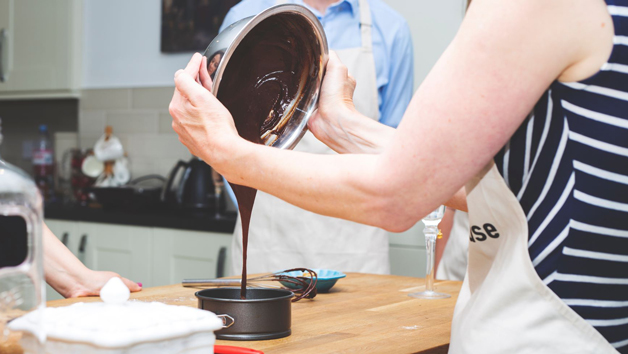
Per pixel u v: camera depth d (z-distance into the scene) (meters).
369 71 2.15
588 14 0.65
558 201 0.72
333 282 1.36
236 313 0.89
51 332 0.60
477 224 0.82
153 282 2.78
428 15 2.37
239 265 2.12
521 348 0.74
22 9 3.53
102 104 3.45
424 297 1.31
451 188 0.72
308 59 1.05
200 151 0.87
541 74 0.66
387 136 0.99
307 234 2.06
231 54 0.88
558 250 0.73
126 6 3.33
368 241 2.08
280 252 2.09
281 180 0.79
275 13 0.92
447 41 2.33
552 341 0.73
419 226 2.34
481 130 0.68
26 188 0.58
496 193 0.76
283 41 1.02
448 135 0.69
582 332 0.73
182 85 0.84
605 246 0.72
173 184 3.11
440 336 0.96
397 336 0.95
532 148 0.73
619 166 0.70
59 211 3.04
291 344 0.88
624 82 0.68
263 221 2.11
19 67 3.56
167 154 3.26
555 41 0.65
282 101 1.06
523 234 0.75
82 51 3.48
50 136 3.67
